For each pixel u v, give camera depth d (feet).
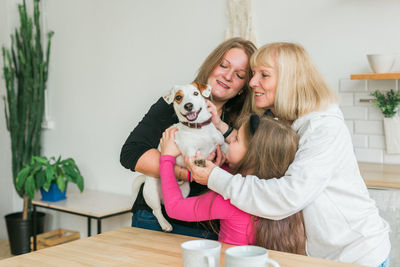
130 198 11.27
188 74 10.35
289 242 3.86
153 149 5.24
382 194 6.48
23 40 12.64
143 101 11.16
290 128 4.08
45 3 13.07
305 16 8.73
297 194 3.61
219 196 3.94
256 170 4.05
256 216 3.89
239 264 2.61
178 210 4.17
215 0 9.79
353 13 8.21
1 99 13.47
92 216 9.78
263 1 9.20
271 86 4.49
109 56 11.74
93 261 3.31
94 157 12.30
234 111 6.05
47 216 13.26
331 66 8.54
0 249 12.64
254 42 9.28
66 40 12.66
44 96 13.20
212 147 5.13
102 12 11.77
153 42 10.87
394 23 7.84
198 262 2.75
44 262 3.30
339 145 3.91
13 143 12.57
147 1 10.87
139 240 3.86
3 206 13.75
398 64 7.86
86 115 12.39
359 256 4.02
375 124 8.21
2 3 13.25
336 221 3.92
